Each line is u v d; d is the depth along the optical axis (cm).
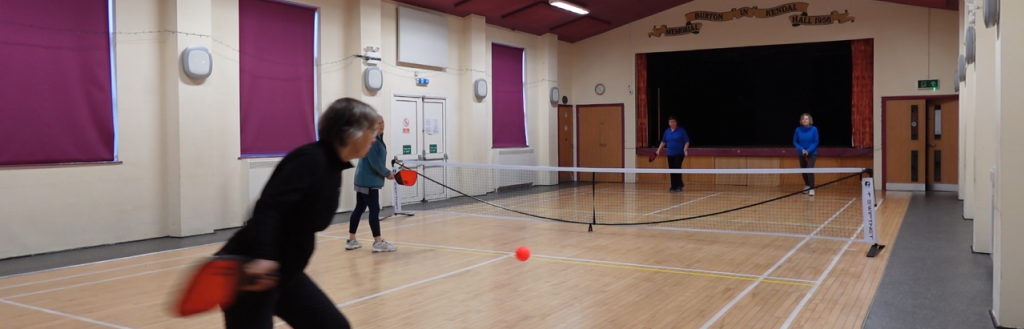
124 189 790
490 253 691
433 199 1264
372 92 1105
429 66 1242
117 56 780
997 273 412
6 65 690
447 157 1303
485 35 1380
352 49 1084
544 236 805
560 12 1409
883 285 523
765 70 1612
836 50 1472
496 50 1450
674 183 1398
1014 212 396
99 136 770
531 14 1385
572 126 1723
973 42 686
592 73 1694
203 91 848
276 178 221
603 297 498
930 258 632
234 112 911
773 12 1488
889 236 770
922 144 1378
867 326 414
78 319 453
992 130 642
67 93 740
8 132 691
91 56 761
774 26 1489
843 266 600
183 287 175
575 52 1716
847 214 985
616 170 822
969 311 445
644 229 855
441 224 927
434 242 766
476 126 1352
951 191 1366
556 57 1602
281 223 222
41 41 718
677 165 1389
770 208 1076
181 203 826
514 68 1508
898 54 1388
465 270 603
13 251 691
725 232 817
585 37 1683
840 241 737
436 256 675
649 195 1320
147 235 817
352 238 717
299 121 1016
